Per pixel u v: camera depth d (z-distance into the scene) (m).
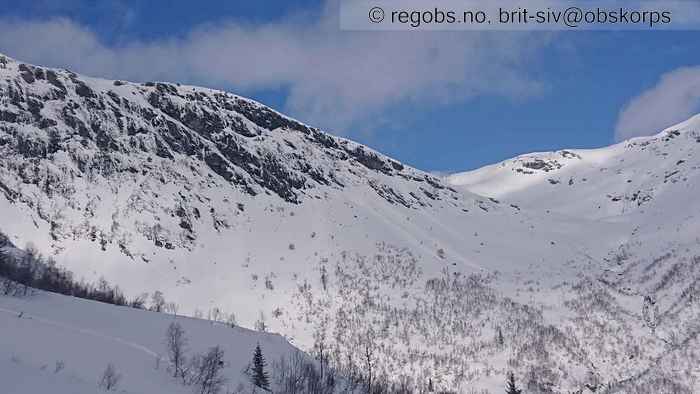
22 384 67.75
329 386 127.25
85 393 71.06
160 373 91.75
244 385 102.81
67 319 107.00
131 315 121.81
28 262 175.88
